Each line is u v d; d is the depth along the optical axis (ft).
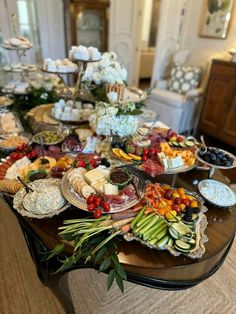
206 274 3.01
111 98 4.83
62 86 7.27
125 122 4.18
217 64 9.57
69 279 4.70
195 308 4.26
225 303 4.35
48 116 6.01
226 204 3.49
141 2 13.09
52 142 4.96
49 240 3.04
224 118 9.84
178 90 11.09
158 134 5.09
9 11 11.53
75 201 3.18
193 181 4.20
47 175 3.90
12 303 4.25
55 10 12.59
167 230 2.91
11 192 3.69
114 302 4.33
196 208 3.19
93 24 12.79
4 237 5.49
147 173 4.02
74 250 2.73
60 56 13.92
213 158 4.00
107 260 2.63
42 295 4.39
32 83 7.58
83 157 4.33
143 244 2.83
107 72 5.30
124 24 13.44
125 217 3.04
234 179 7.90
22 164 4.19
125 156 4.12
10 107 6.81
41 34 12.89
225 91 9.52
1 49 12.07
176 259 2.73
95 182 3.41
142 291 4.53
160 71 13.12
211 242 2.96
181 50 12.29
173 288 2.88
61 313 4.14
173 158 4.06
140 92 7.25
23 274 4.73
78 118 5.61
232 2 9.77
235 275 4.84
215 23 10.68
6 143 4.90
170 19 11.97
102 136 4.85
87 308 4.23
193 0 11.39
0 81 12.60
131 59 14.48
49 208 3.17
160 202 3.24
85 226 2.92
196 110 11.27
